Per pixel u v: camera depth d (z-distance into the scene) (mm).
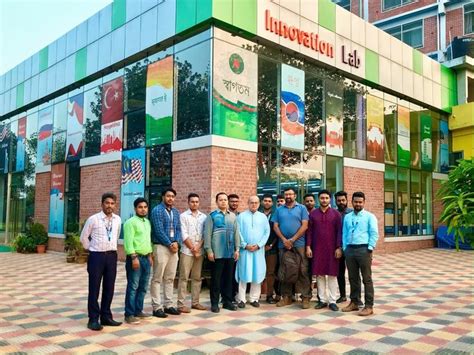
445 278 10594
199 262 7309
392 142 17094
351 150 15047
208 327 6117
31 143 18781
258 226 7617
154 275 6727
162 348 5168
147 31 12711
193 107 11305
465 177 5141
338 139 14492
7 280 10047
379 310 7242
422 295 8508
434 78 19344
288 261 7367
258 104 11969
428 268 12398
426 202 18719
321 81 14086
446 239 18469
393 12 28297
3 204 20609
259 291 7695
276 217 7855
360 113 15570
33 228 16625
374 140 16094
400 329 6062
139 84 13234
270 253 8047
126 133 13562
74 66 15945
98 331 5855
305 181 13133
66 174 16297
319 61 13656
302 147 13117
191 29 11438
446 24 25859
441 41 25922
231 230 7332
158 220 6723
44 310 7039
